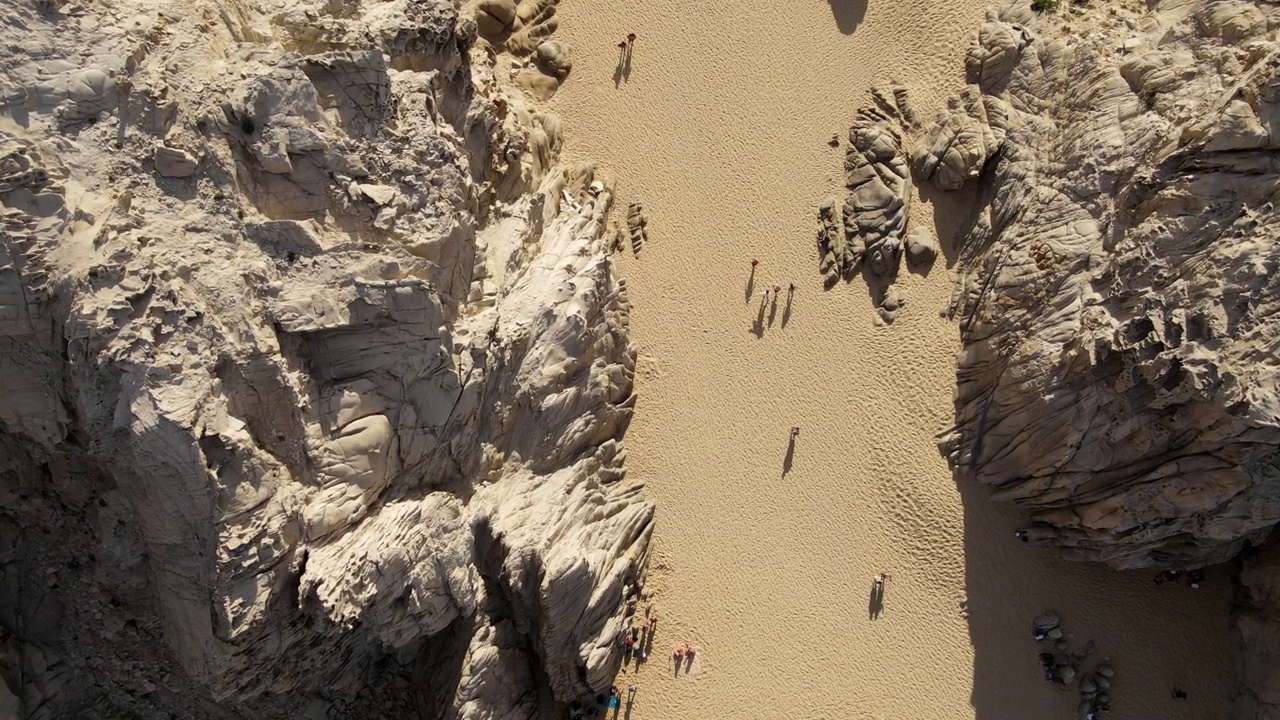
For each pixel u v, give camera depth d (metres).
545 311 23.59
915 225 27.06
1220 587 24.50
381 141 20.25
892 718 24.12
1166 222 22.34
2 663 19.14
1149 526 23.06
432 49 22.56
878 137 27.28
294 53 18.92
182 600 18.30
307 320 18.53
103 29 17.73
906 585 24.94
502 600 22.95
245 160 18.73
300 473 18.84
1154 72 24.19
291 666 20.03
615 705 24.67
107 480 18.66
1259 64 21.69
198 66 18.45
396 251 19.53
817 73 28.42
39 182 16.59
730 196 27.83
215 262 17.91
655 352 26.98
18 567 19.67
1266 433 20.61
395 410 19.88
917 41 28.16
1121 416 22.77
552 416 23.73
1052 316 24.00
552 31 29.78
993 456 24.92
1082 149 24.78
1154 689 23.94
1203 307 21.31
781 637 24.86
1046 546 24.84
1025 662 24.27
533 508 23.11
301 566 18.66
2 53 16.86
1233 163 21.69
